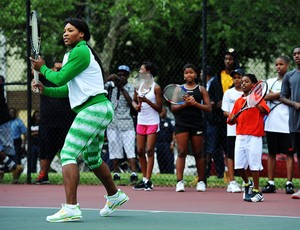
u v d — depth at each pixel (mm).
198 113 12844
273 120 12523
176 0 20609
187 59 22422
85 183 14602
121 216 8750
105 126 8320
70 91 8305
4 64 19625
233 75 12672
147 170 13133
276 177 16484
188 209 9711
